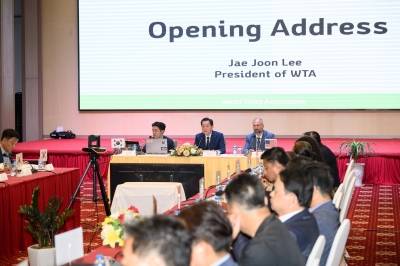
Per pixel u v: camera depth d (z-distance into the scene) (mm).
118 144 7387
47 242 4871
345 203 4520
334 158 6145
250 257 2348
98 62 13586
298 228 2871
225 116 13719
